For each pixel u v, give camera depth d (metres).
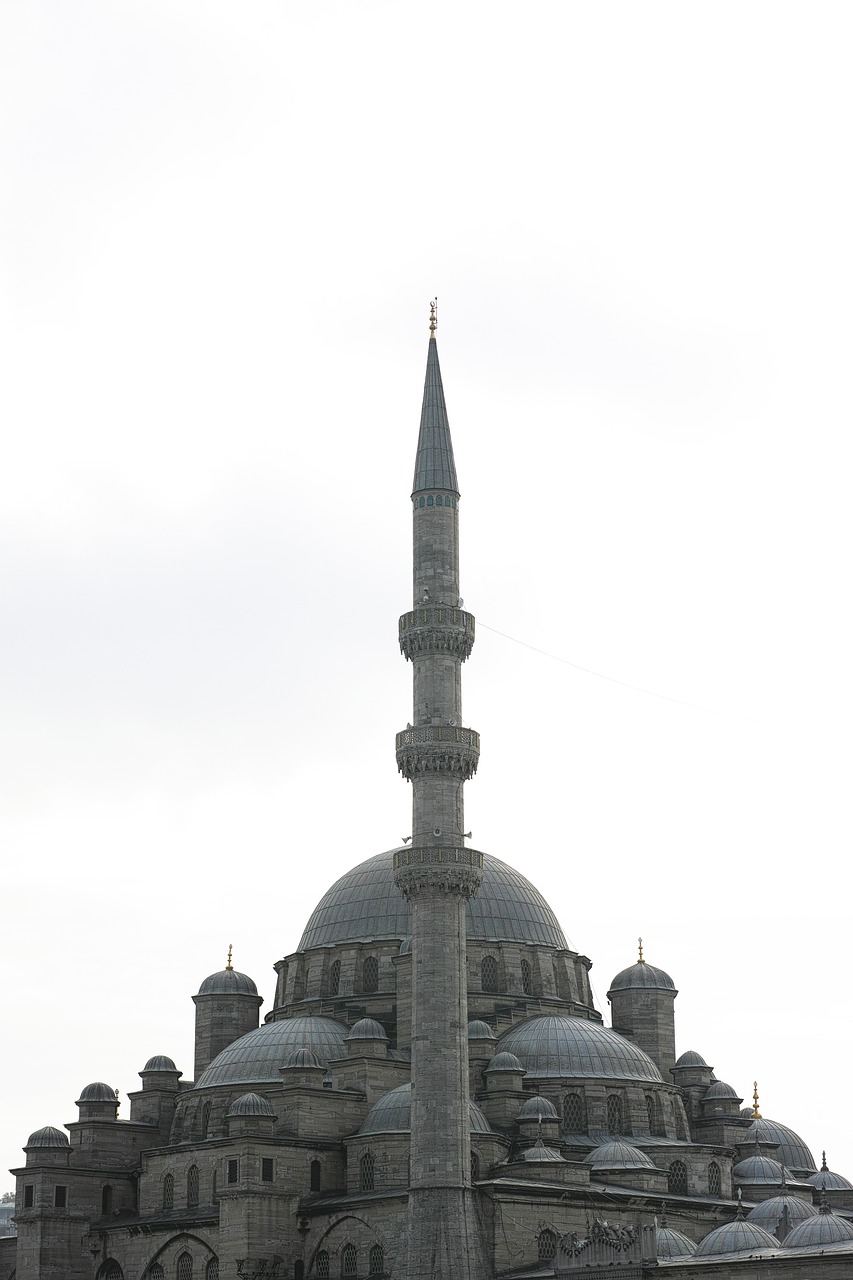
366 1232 144.88
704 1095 183.00
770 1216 149.00
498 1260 137.50
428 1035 134.12
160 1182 163.00
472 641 147.12
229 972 191.25
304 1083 157.38
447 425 152.75
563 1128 160.50
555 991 180.12
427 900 137.12
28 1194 168.00
